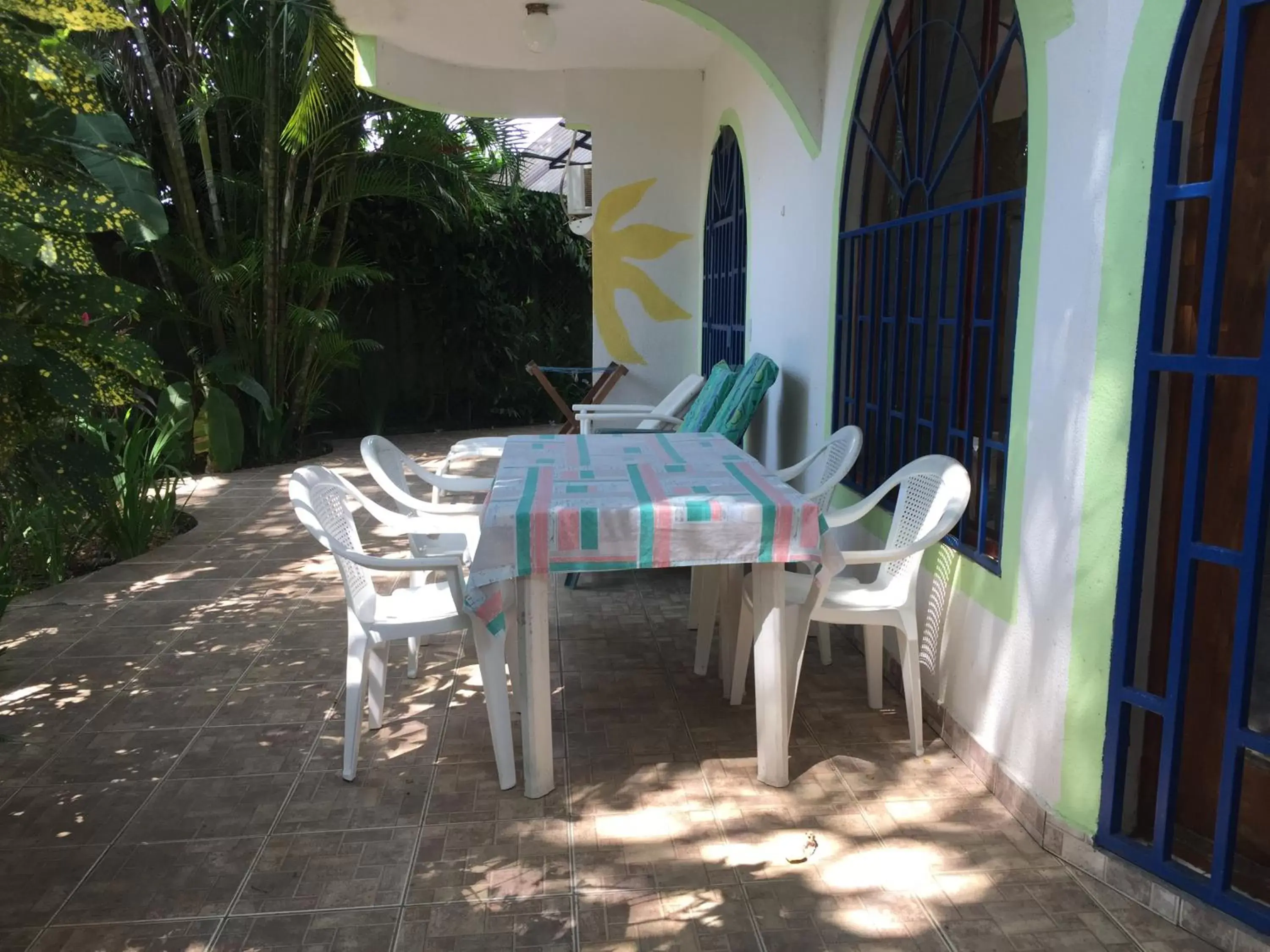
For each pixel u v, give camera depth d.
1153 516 2.24
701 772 2.92
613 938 2.17
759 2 4.24
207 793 2.81
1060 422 2.45
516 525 2.57
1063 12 2.42
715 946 2.14
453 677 3.65
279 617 4.38
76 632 4.18
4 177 1.91
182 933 2.20
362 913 2.26
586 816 2.67
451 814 2.69
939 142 3.36
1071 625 2.41
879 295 3.87
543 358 11.23
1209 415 2.04
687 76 7.54
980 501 2.95
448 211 9.45
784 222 5.11
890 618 2.97
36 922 2.24
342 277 8.25
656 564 2.63
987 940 2.15
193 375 8.30
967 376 3.12
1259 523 1.95
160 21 7.41
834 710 3.34
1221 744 2.21
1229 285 2.08
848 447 3.65
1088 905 2.27
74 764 2.99
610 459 3.44
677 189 7.73
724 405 4.78
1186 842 2.30
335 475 3.27
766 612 2.74
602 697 3.45
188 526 6.09
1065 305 2.43
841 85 4.14
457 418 10.73
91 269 2.05
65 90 1.96
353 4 5.75
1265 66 1.95
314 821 2.66
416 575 3.73
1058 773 2.48
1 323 1.95
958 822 2.63
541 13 5.61
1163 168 2.08
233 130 8.30
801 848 2.50
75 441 2.31
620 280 7.84
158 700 3.46
